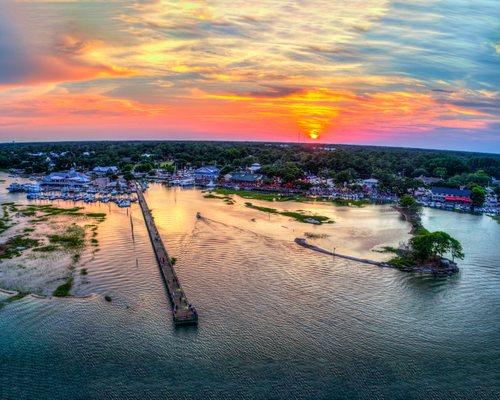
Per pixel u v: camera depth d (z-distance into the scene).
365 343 82.25
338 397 67.00
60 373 72.12
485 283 114.81
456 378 72.31
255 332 85.31
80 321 89.56
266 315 92.44
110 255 133.25
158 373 72.38
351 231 169.62
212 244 144.88
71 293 103.62
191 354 77.75
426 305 99.62
